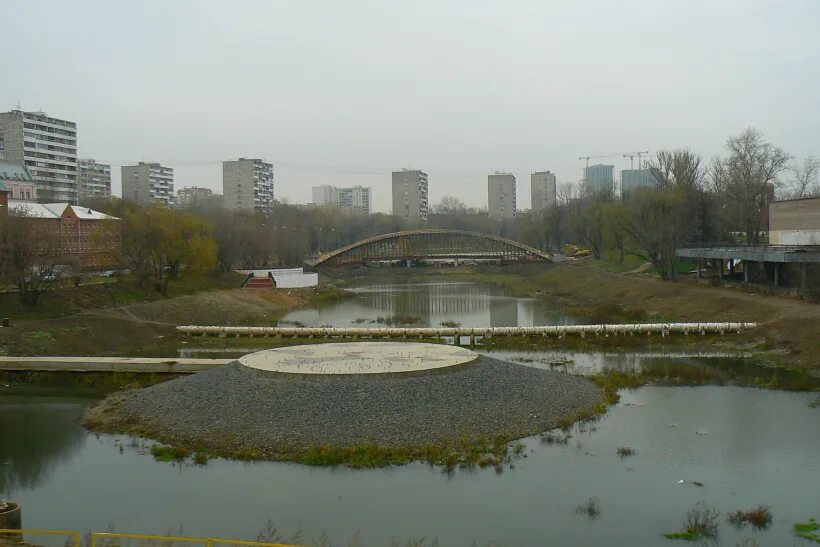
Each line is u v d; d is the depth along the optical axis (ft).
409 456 148.05
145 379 230.27
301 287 542.98
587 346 284.82
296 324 371.56
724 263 460.96
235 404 171.32
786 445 156.25
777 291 342.85
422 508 125.08
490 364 201.87
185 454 152.97
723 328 293.64
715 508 124.06
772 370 235.20
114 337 306.14
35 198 568.00
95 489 136.05
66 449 160.15
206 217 583.58
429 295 541.75
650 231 453.99
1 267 314.55
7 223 318.65
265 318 400.88
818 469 141.90
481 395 177.06
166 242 408.26
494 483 135.74
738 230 506.89
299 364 194.90
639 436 162.91
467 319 386.32
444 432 158.20
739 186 472.85
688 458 148.66
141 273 397.19
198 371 229.45
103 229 419.54
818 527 116.26
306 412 163.22
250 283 515.09
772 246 380.99
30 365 235.40
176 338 321.73
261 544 106.32
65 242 443.73
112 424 177.47
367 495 130.82
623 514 122.11
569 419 173.06
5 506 115.65
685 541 112.06
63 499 131.64
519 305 458.50
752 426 170.60
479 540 112.98
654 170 549.95
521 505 126.00
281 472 142.31
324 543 111.24
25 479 141.90
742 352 266.16
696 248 436.35
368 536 114.73
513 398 179.83
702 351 269.85
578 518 120.67
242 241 569.23
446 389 176.24
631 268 540.52
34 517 124.16
